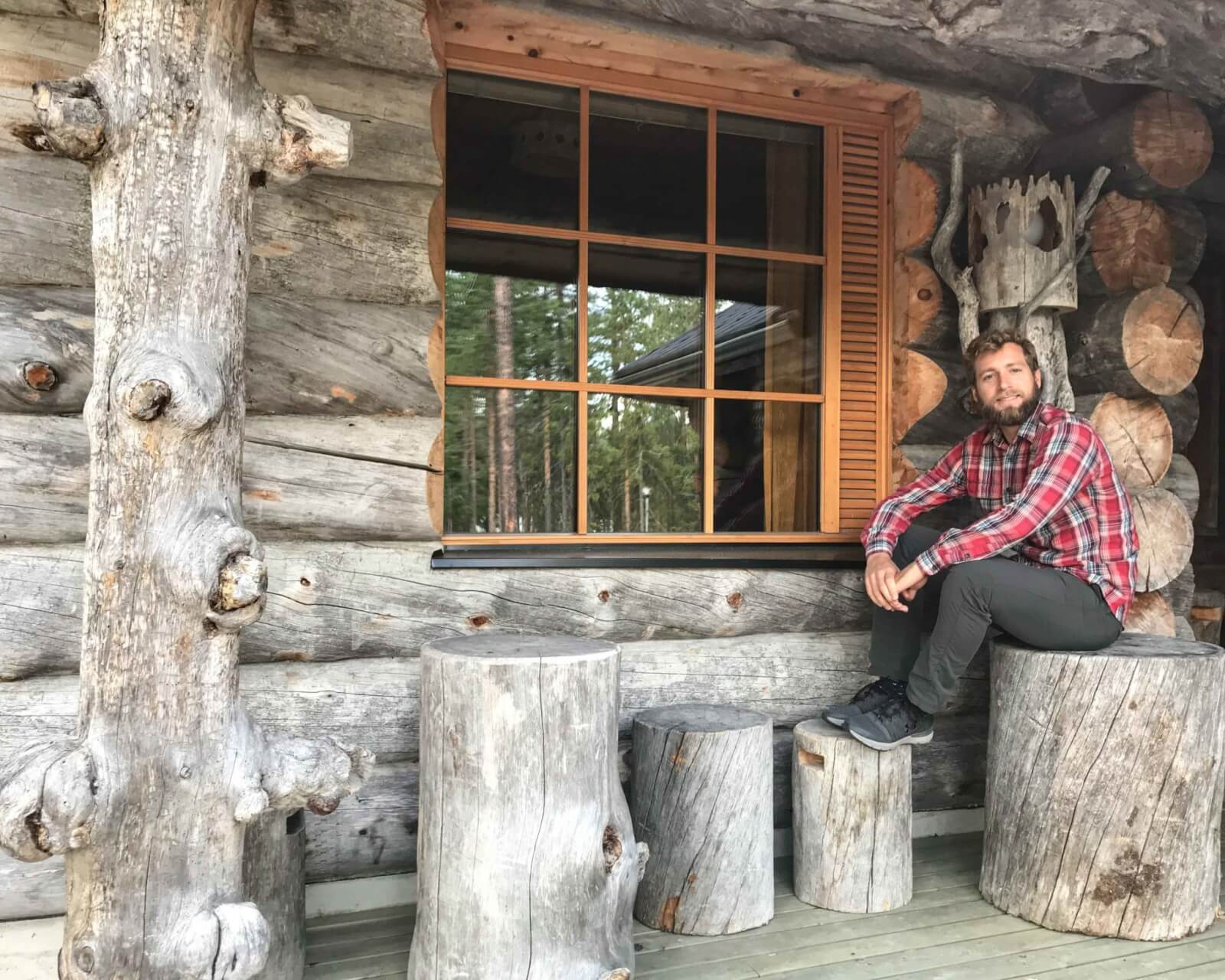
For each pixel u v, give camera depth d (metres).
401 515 2.68
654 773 2.55
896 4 2.75
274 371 2.54
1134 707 2.47
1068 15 2.79
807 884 2.72
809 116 3.31
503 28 2.85
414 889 2.71
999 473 2.89
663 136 3.17
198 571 1.52
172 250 1.58
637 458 3.16
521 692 2.02
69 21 2.33
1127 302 3.21
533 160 3.01
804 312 3.37
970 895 2.77
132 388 1.49
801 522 3.36
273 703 2.50
